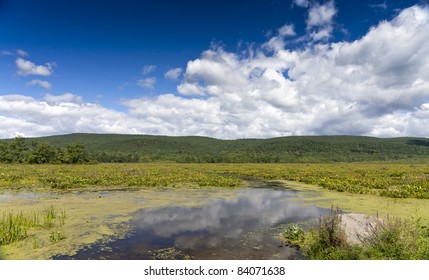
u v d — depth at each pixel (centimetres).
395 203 1770
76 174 3684
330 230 880
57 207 1598
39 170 4509
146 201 1814
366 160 15712
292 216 1421
